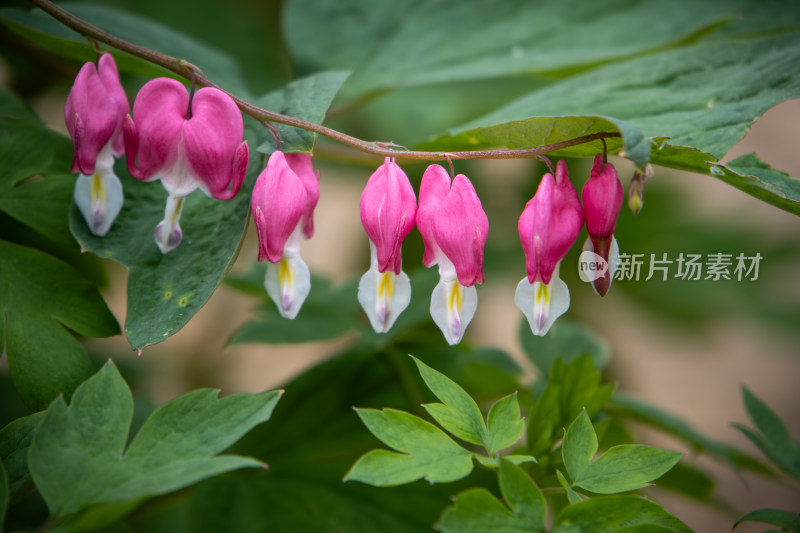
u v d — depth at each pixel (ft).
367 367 1.31
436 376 1.11
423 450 1.08
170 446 1.06
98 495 1.03
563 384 1.22
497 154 1.12
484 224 1.11
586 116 1.09
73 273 1.16
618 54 1.41
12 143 1.20
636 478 1.08
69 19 1.13
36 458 1.05
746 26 1.43
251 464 1.04
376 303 1.13
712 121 1.19
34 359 1.13
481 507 1.04
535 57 1.44
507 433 1.10
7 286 1.15
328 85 1.17
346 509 1.22
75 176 1.20
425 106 1.91
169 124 1.12
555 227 1.10
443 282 1.12
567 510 1.05
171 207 1.13
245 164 1.12
